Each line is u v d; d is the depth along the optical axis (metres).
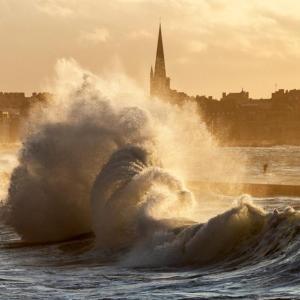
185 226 65.69
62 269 64.12
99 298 49.59
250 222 59.75
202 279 53.69
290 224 56.84
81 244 76.81
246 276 52.59
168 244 63.09
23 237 84.62
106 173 80.88
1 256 73.44
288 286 48.56
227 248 59.25
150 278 56.03
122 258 66.50
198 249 60.50
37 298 50.81
